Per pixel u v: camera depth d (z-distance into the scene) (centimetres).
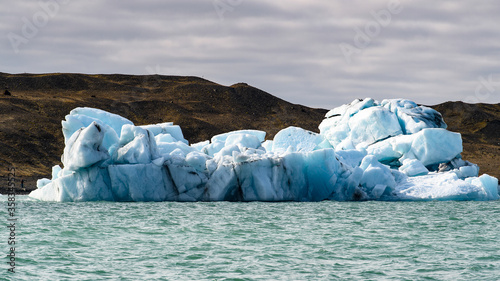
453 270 2541
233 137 6294
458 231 3731
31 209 4638
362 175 5706
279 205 5112
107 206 4844
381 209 4969
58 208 4709
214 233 3509
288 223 3997
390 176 5791
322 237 3412
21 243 3047
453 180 5988
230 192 5288
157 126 6575
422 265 2639
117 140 5406
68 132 5422
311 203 5350
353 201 5631
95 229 3600
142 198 5131
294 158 5419
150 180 5162
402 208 5081
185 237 3347
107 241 3170
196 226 3788
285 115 18788
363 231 3678
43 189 5591
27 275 2331
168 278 2344
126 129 5347
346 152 6097
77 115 5531
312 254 2875
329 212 4684
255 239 3309
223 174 5241
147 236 3366
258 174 5247
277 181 5350
